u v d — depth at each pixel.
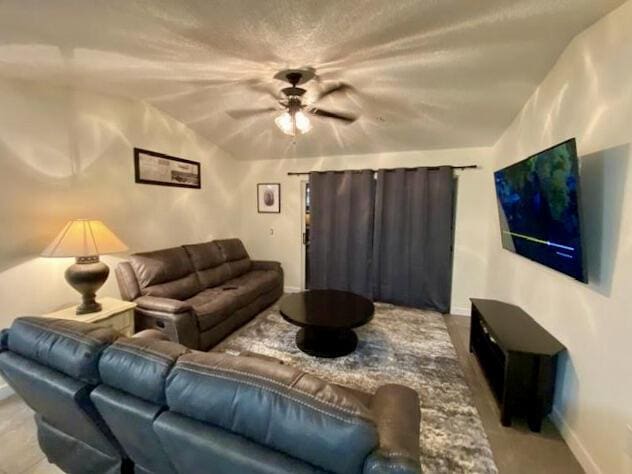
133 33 1.73
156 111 3.32
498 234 3.36
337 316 2.72
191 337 2.69
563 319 1.92
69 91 2.50
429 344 3.08
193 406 0.94
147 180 3.25
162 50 1.93
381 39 1.80
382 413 1.18
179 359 1.05
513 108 2.68
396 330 3.42
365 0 1.48
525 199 2.20
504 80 2.25
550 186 1.78
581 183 1.72
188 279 3.35
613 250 1.46
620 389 1.40
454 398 2.23
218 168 4.39
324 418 0.79
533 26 1.65
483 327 2.56
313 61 2.06
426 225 4.03
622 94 1.42
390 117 3.08
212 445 0.88
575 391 1.76
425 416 2.04
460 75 2.21
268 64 2.12
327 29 1.71
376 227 4.25
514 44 1.83
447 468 1.63
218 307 3.02
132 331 2.61
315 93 2.54
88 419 1.19
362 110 2.90
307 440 0.79
